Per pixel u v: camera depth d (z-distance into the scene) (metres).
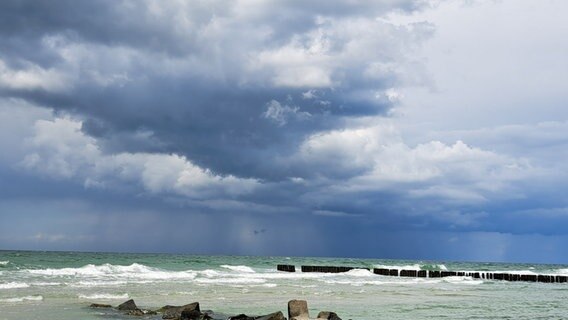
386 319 25.81
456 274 71.62
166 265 77.94
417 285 50.91
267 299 32.81
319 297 34.97
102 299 30.19
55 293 32.25
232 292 36.47
